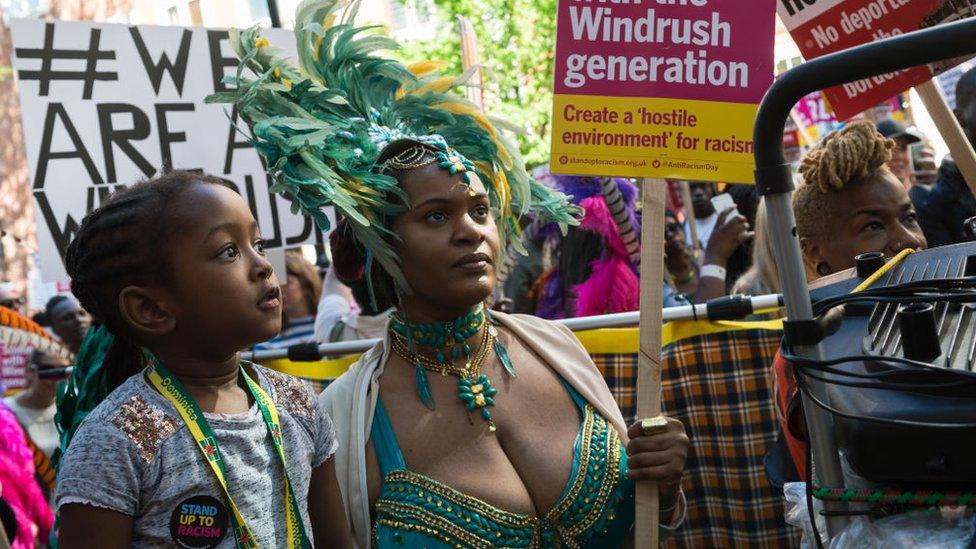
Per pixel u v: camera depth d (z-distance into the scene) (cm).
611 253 424
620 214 427
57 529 167
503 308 407
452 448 212
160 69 405
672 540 291
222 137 407
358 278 235
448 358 219
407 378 220
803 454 185
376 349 225
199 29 409
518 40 1385
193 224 171
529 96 1384
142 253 171
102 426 166
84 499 161
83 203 395
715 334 285
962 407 136
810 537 172
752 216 529
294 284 571
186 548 167
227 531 169
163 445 168
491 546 204
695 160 217
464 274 209
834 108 252
